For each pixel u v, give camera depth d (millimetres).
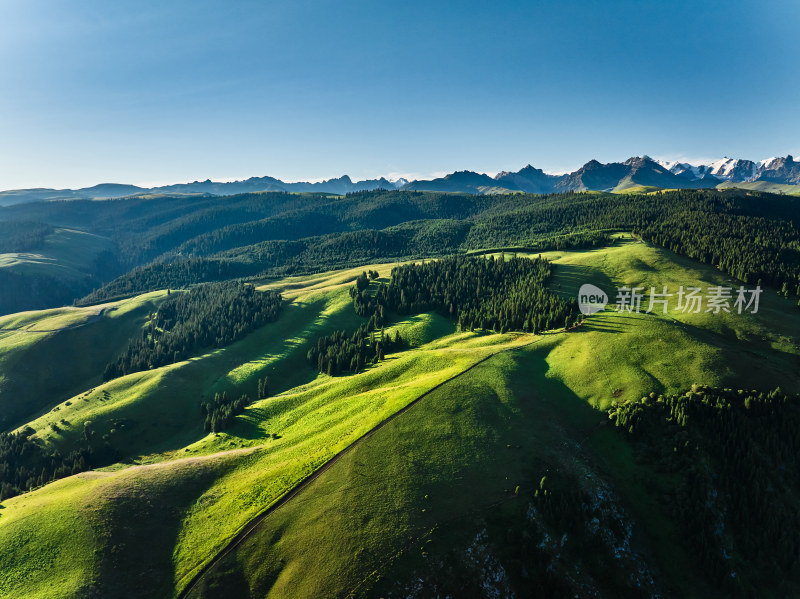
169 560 71188
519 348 126062
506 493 75812
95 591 64125
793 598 70562
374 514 71625
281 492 79438
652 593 69625
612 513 77250
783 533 76125
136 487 84500
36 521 76938
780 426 89625
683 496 79562
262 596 63906
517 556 67500
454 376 109875
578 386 106750
